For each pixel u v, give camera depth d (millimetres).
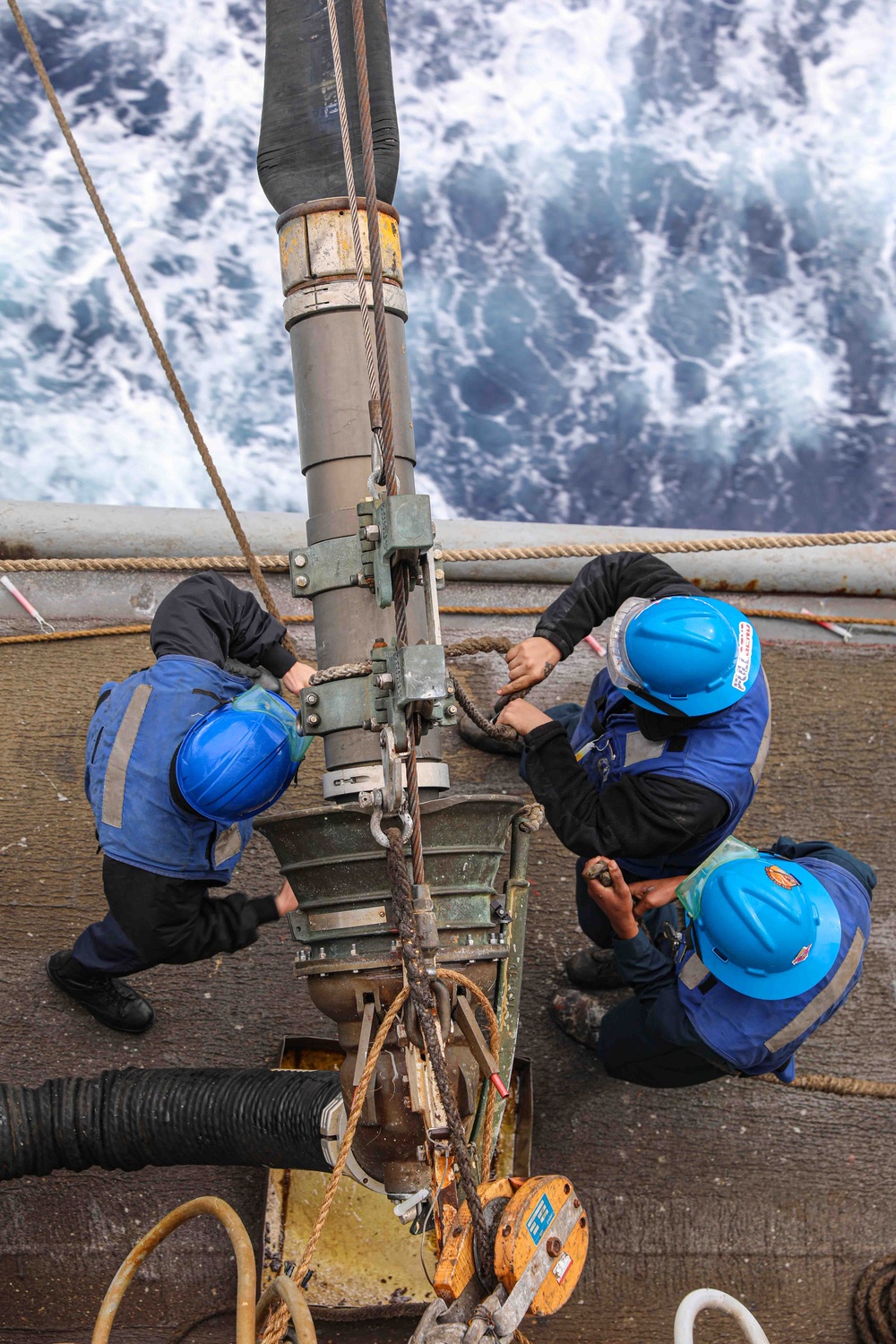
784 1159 3750
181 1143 2947
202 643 2867
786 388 7832
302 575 2605
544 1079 3709
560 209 8398
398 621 2291
